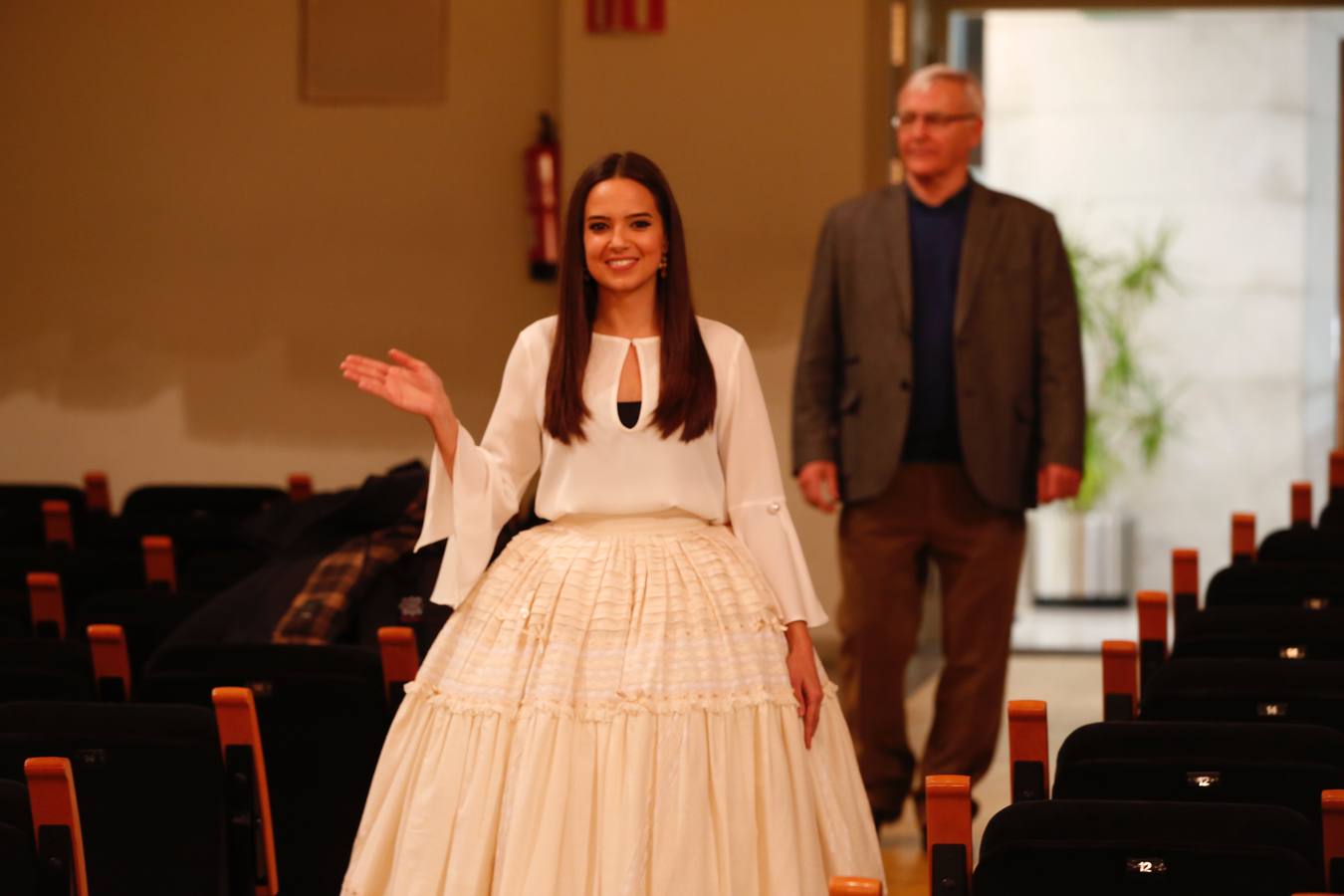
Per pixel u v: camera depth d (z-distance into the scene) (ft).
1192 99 62.08
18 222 48.96
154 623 28.78
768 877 17.40
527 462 19.22
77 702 21.07
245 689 20.17
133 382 49.14
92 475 42.68
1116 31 62.18
